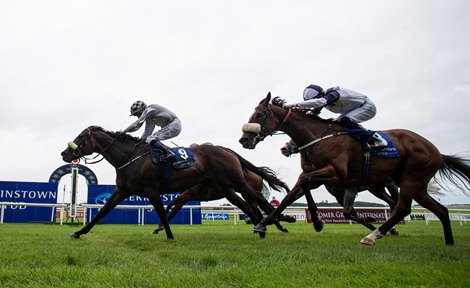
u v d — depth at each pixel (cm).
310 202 399
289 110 408
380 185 580
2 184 1155
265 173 543
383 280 179
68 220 1307
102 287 170
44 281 184
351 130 393
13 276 194
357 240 463
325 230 788
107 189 1231
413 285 173
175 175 466
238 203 520
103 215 482
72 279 190
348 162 389
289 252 288
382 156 393
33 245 352
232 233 617
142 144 480
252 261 246
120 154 473
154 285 175
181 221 1212
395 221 397
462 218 1318
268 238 489
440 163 418
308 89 422
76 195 1095
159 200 462
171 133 487
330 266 219
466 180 442
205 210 1467
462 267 214
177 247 353
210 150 496
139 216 1095
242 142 410
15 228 765
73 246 346
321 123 402
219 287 173
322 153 386
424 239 497
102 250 299
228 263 239
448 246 363
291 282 177
